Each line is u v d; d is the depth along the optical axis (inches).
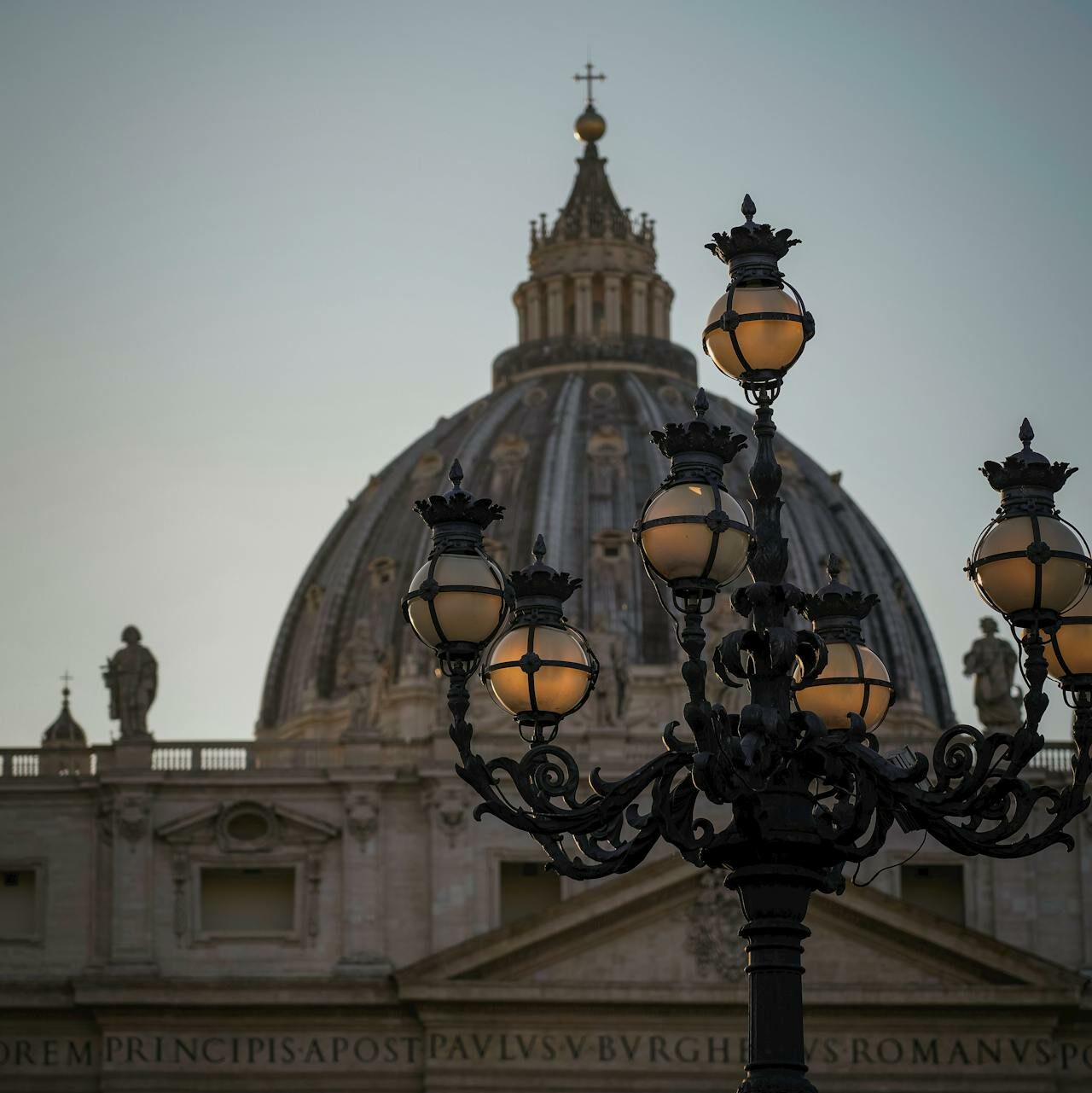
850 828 2453.2
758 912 2461.9
